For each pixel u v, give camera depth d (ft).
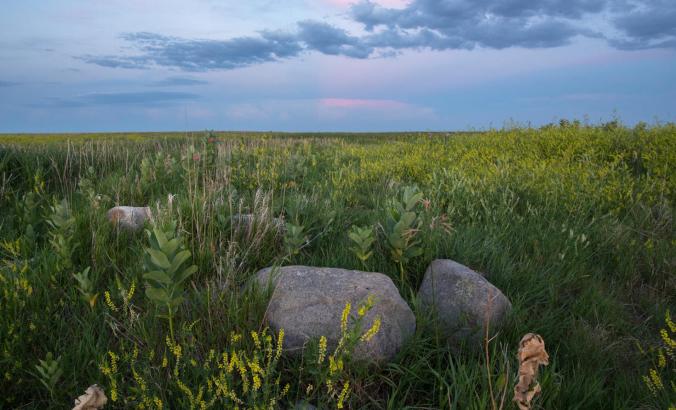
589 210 18.38
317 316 9.18
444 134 47.44
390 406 7.78
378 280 10.30
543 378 8.14
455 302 10.43
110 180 22.53
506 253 13.62
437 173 25.58
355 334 7.95
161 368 8.20
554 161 26.76
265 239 13.89
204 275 11.82
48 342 9.00
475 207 18.71
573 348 9.87
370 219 16.56
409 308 10.01
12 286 9.78
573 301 12.23
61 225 12.48
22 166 23.08
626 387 8.74
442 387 8.17
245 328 9.04
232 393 6.84
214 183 19.30
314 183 24.43
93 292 10.42
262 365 8.30
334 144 51.21
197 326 9.21
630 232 16.48
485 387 7.73
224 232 13.83
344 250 13.48
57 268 10.94
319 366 7.75
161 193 21.31
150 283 8.54
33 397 8.07
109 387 7.59
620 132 33.50
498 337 9.78
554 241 14.92
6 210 17.92
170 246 8.53
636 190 20.43
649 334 11.24
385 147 42.98
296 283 10.09
